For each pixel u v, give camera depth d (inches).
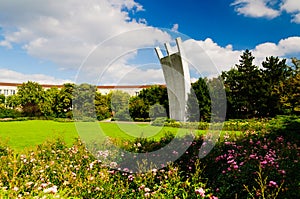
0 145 241.9
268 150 198.1
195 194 121.9
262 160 159.0
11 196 112.7
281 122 362.9
